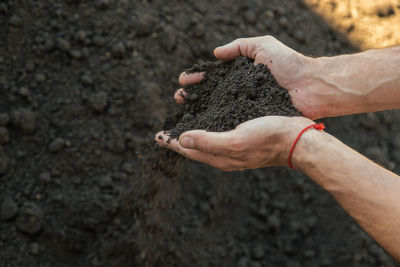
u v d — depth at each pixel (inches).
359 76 26.8
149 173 32.4
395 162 35.9
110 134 32.6
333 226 35.0
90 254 31.6
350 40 37.8
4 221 31.2
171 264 33.0
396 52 26.7
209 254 34.0
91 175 32.2
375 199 22.3
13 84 32.1
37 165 31.9
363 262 33.9
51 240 31.5
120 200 32.0
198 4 35.6
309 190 35.5
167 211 33.8
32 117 31.9
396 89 26.3
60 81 32.6
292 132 24.5
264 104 26.9
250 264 34.3
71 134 32.3
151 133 32.7
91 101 32.5
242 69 28.4
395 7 38.1
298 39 36.7
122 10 33.9
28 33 32.7
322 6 38.0
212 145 25.0
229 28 35.8
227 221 35.3
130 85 33.1
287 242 34.9
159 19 34.4
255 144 24.8
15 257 31.0
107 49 33.3
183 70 34.4
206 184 34.9
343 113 27.8
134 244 31.9
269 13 36.6
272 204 35.4
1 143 31.6
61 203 31.7
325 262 34.1
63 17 33.2
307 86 27.6
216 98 28.4
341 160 23.3
